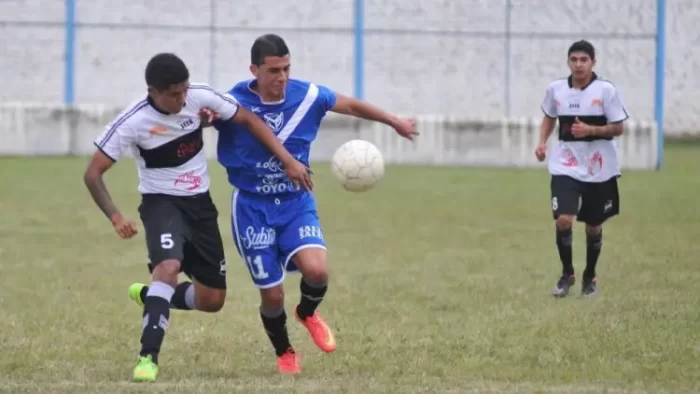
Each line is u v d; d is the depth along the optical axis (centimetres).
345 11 9900
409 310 3183
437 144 9244
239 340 2742
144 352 2173
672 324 2886
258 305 3294
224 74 9881
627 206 6241
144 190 2314
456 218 5719
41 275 3816
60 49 9675
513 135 9206
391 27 9956
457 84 10006
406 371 2353
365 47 9969
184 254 2334
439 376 2305
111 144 2228
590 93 3534
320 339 2412
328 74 9938
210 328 2900
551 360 2452
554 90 3591
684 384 2206
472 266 4103
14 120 8969
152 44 9794
